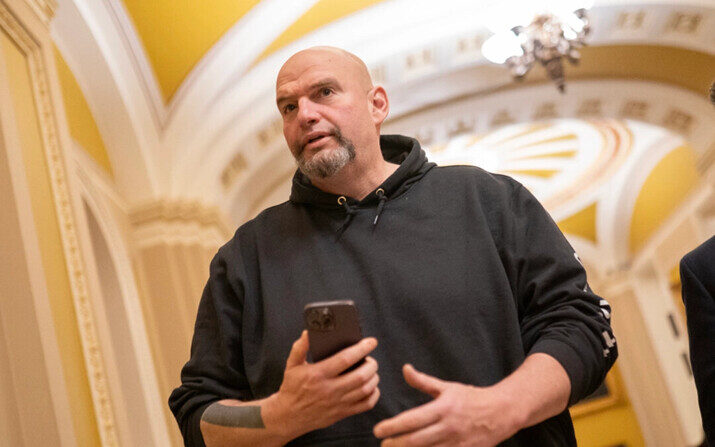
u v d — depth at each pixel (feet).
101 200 24.12
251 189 34.09
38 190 12.82
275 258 6.70
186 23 26.20
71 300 12.94
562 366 5.44
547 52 26.30
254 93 29.14
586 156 49.37
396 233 6.41
